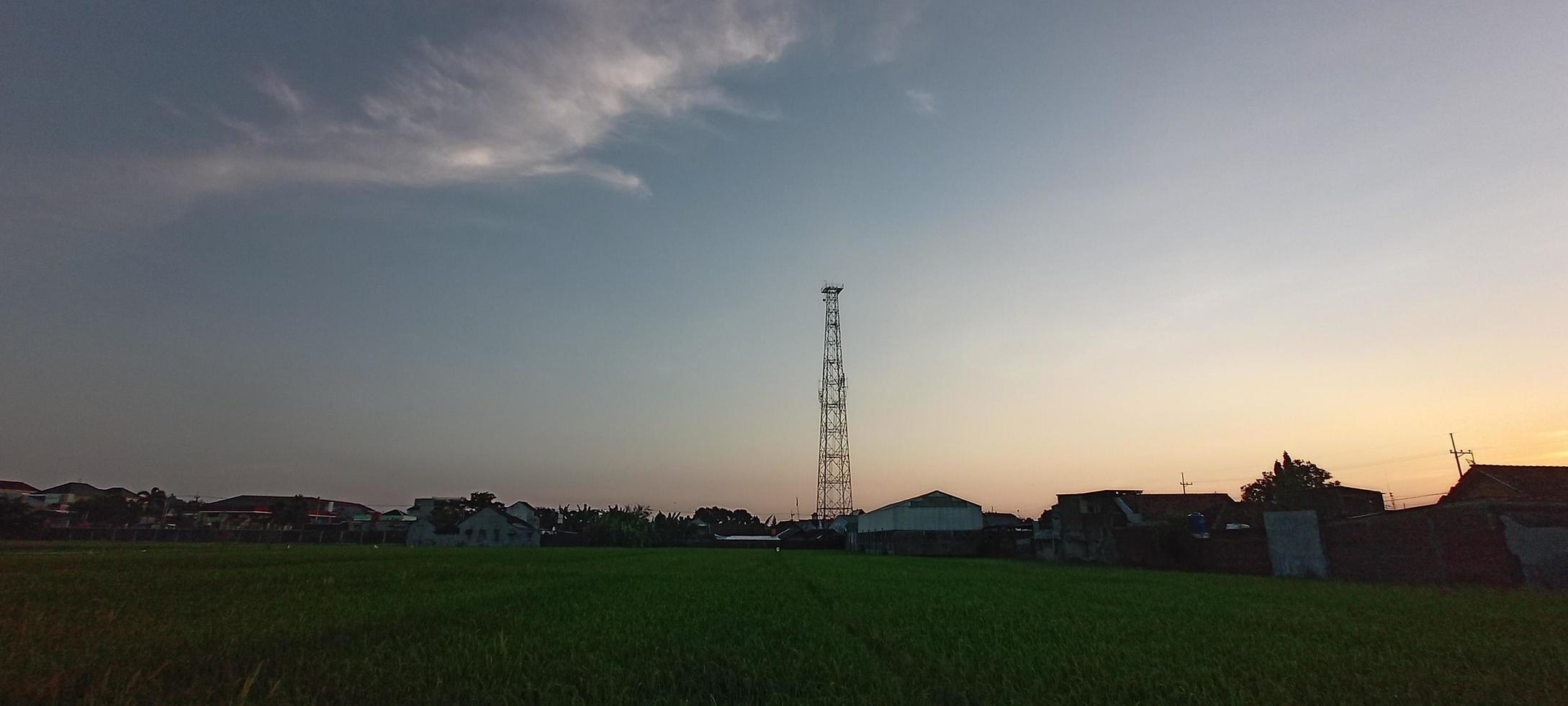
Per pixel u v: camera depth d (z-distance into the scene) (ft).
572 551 187.52
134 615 39.83
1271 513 102.58
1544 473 107.76
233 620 38.65
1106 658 31.63
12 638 31.45
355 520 390.63
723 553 204.23
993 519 319.47
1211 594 64.75
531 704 22.80
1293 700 23.98
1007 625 42.32
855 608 51.13
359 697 23.21
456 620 40.91
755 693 25.31
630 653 31.86
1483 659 31.24
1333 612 49.83
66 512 296.71
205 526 279.69
